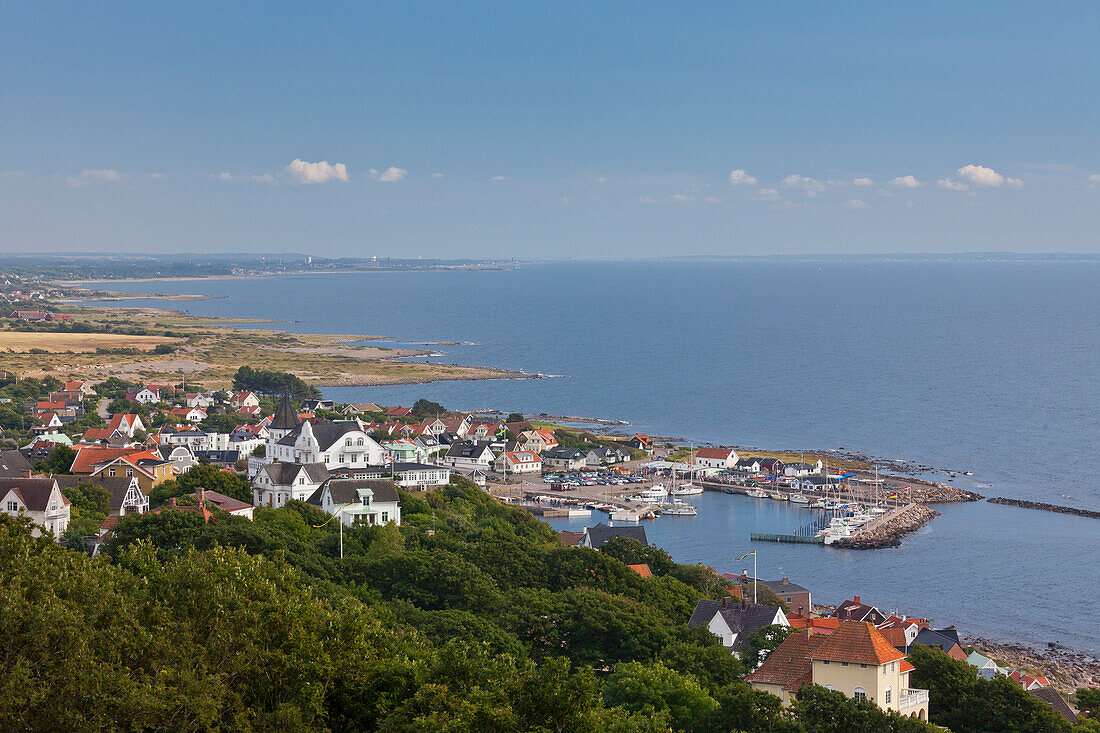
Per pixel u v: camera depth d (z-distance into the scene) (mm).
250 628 96500
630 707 111250
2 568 89750
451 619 136500
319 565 154500
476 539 193250
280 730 90562
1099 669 182375
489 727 86625
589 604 142125
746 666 132750
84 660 83875
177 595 101188
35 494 175500
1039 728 121312
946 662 130250
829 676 113375
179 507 187250
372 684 98750
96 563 100812
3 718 78000
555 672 91250
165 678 87250
